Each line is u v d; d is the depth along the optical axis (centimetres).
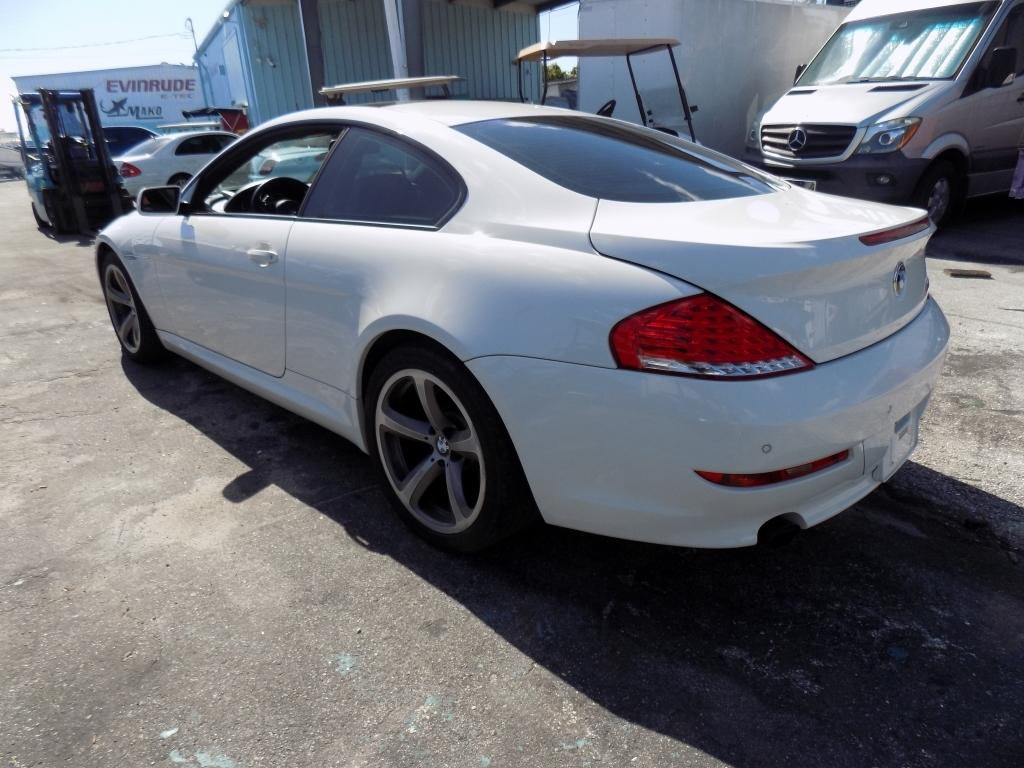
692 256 179
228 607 221
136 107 3005
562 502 205
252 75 1714
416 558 245
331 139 285
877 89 729
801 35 1088
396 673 196
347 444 328
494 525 225
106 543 254
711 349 175
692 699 187
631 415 183
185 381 407
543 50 816
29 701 187
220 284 315
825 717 181
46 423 354
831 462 190
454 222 228
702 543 191
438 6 1791
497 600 224
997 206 910
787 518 194
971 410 344
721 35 978
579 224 203
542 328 195
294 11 1691
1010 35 724
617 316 183
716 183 246
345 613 219
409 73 1048
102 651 204
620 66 995
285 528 263
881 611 218
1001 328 450
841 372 188
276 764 169
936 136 691
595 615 217
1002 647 203
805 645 205
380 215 253
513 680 193
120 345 476
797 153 758
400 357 232
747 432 174
